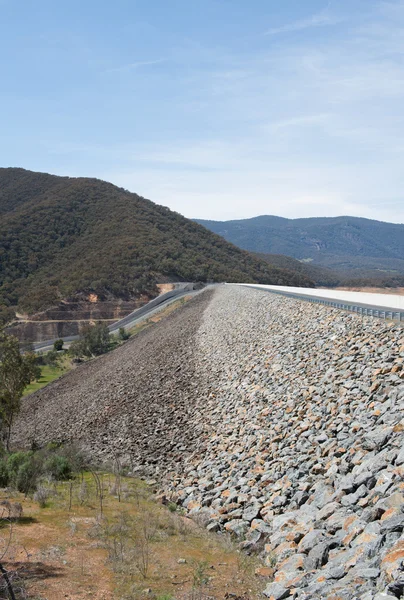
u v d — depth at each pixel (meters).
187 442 17.03
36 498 11.66
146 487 13.83
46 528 9.48
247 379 20.36
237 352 26.09
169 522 10.09
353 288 157.00
